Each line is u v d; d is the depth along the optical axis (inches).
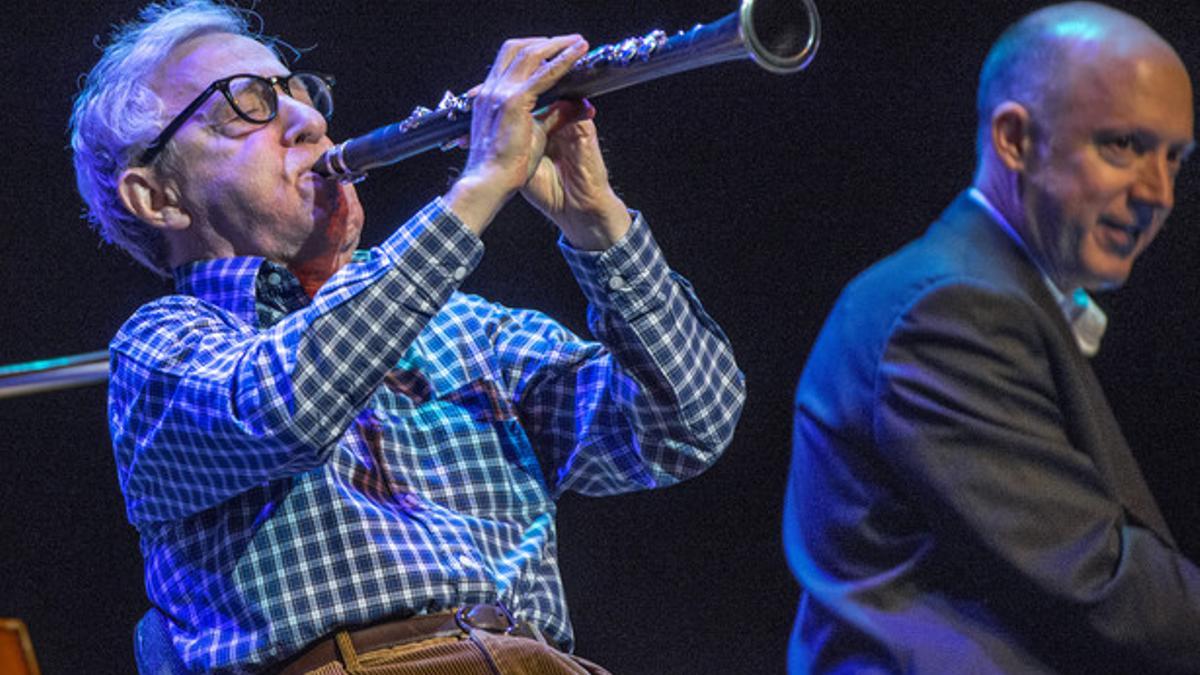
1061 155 184.1
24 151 397.1
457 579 239.0
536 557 254.2
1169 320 376.5
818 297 420.5
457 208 231.0
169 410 237.6
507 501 255.6
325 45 405.1
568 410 270.1
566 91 235.5
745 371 426.9
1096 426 180.1
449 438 255.8
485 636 233.9
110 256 400.5
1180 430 373.4
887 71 410.9
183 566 244.7
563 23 411.8
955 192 407.5
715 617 430.6
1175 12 374.3
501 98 234.1
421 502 247.6
